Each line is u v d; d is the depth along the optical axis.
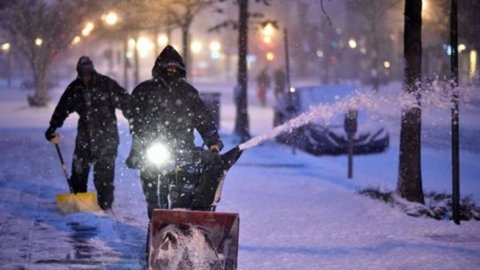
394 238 9.96
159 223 7.20
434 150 21.55
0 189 13.02
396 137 25.78
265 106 44.84
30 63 36.44
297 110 22.75
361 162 19.94
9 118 29.12
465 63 24.25
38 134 22.61
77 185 11.57
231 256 7.21
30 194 12.63
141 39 45.47
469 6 23.98
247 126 23.38
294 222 11.00
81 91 11.24
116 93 11.29
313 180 15.40
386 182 15.62
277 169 17.27
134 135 9.10
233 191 13.73
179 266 7.16
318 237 10.04
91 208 10.99
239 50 23.38
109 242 9.41
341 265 8.59
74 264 8.35
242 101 23.45
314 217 11.38
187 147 9.05
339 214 11.60
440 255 8.97
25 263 8.35
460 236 10.16
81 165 11.46
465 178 16.73
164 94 9.03
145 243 9.41
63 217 10.79
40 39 33.59
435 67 32.94
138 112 9.09
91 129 11.23
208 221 7.23
